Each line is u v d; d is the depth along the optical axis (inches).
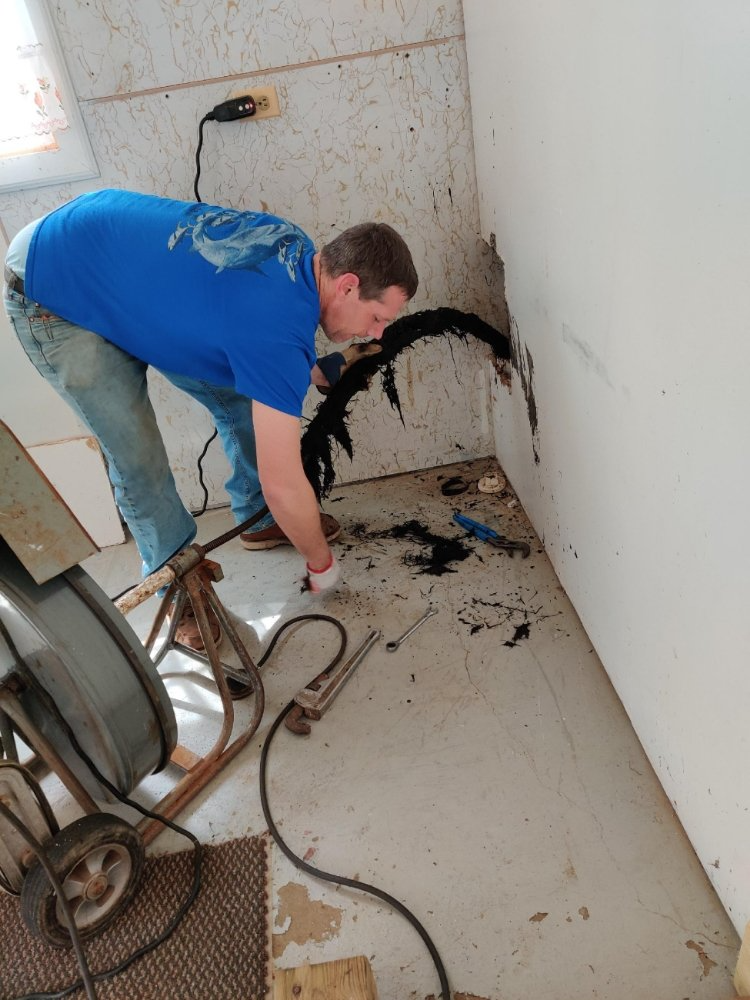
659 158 38.6
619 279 47.0
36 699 54.7
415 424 97.6
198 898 55.3
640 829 55.9
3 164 75.4
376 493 98.4
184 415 91.9
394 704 68.8
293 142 78.4
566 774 60.5
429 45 74.5
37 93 73.2
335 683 69.8
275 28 72.4
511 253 73.0
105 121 75.4
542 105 55.1
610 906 51.5
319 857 57.1
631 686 61.3
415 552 87.3
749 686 40.4
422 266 86.5
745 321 33.6
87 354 64.4
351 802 60.9
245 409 79.7
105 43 71.5
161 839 60.2
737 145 31.4
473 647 73.5
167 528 76.2
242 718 69.7
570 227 54.2
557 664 70.3
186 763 64.7
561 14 47.9
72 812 63.8
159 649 72.4
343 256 55.1
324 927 52.7
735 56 30.3
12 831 49.6
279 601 83.0
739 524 37.9
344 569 86.1
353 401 94.0
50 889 49.0
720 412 37.6
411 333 90.4
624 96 41.1
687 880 52.4
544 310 65.1
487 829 57.4
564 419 65.7
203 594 63.8
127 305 60.0
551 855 55.0
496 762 62.2
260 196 81.1
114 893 54.1
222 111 74.2
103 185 79.0
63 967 52.4
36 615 47.9
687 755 51.7
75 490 93.0
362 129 78.3
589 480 62.0
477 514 92.0
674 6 34.2
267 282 55.5
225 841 59.3
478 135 76.9
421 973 49.4
